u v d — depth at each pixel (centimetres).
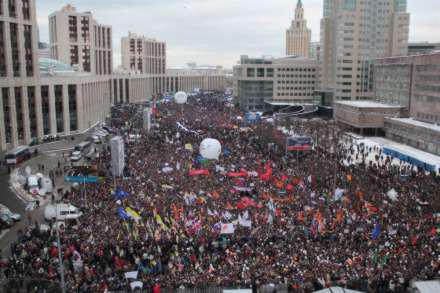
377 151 10056
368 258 3616
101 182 6116
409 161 8406
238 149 8525
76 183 6269
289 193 5512
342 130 12175
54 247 3828
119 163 6362
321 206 4994
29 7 10519
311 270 3394
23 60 10331
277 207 4897
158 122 13175
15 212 5556
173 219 4506
